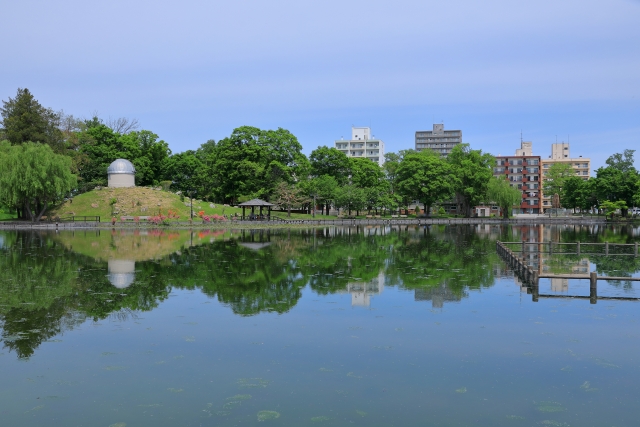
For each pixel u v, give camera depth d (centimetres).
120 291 1902
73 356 1182
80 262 2702
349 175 9456
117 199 7275
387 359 1165
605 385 1030
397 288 1997
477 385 1025
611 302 1778
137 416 888
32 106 7112
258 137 8331
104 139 8319
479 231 6125
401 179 9325
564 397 972
